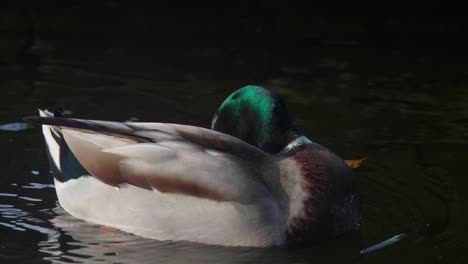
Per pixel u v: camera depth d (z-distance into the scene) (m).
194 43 16.70
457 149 12.22
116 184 9.39
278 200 9.30
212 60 15.80
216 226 9.13
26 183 10.69
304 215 9.30
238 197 9.10
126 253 9.00
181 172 9.16
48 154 10.29
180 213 9.20
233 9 19.03
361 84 14.88
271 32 17.59
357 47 16.91
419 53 16.62
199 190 9.12
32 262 8.72
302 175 9.48
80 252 8.98
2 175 10.88
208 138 9.54
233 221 9.09
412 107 13.88
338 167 9.79
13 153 11.55
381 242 9.43
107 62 15.46
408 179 11.16
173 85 14.53
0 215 9.79
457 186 10.96
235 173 9.20
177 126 9.62
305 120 13.17
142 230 9.35
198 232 9.19
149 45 16.45
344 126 13.00
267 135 10.23
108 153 9.40
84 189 9.66
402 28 18.17
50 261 8.76
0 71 14.70
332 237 9.56
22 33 16.67
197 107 13.59
